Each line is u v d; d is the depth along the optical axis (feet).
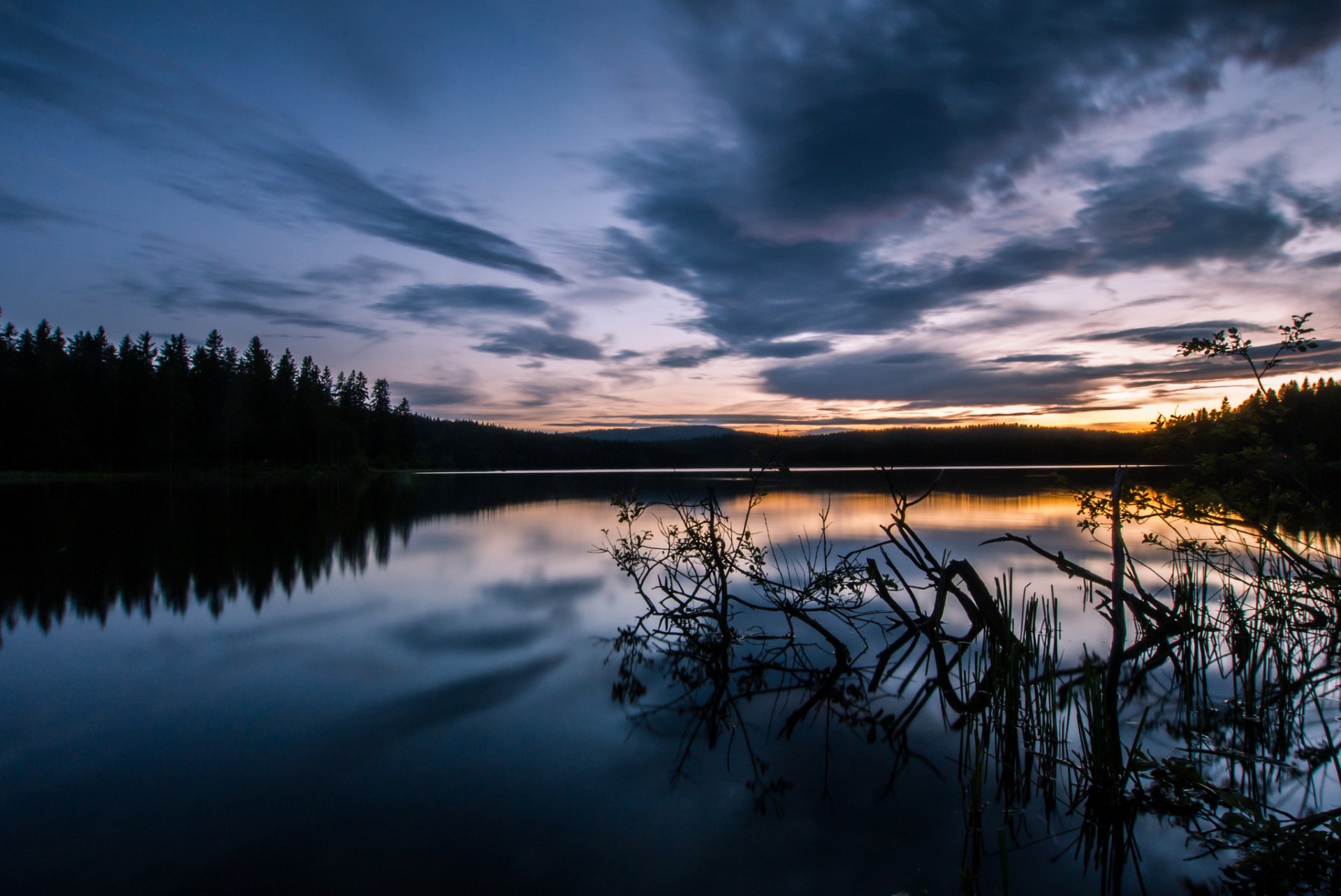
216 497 105.40
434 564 45.75
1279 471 21.24
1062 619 29.30
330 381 243.81
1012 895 11.61
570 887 11.99
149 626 30.09
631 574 31.53
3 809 14.69
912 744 17.85
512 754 17.37
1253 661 19.36
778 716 19.79
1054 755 16.05
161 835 13.67
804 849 13.12
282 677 23.34
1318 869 11.57
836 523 61.00
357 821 14.14
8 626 30.25
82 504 90.38
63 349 192.44
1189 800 14.38
